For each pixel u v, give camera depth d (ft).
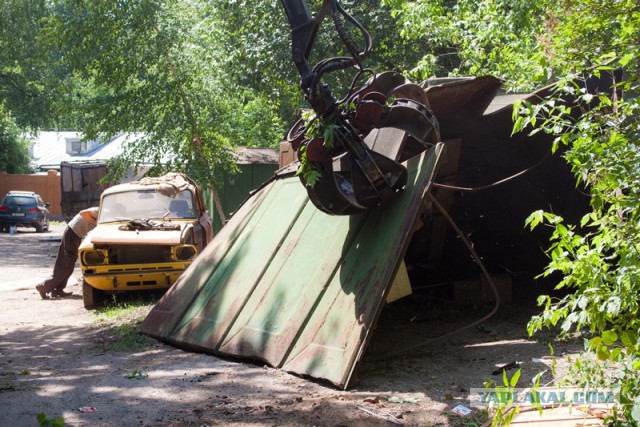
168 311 29.35
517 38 34.86
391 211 22.76
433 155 22.82
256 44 62.13
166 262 38.60
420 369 22.00
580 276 14.23
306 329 22.48
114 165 64.44
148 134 64.34
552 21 32.14
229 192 67.82
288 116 78.23
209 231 45.73
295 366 21.68
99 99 64.03
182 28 63.05
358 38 56.65
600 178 14.70
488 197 34.71
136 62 61.72
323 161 22.24
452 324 29.66
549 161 33.19
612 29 19.39
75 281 51.67
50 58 98.99
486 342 25.63
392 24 55.01
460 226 35.35
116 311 36.55
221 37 64.75
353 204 22.57
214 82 62.95
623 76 21.52
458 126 30.91
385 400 18.88
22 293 46.96
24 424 17.89
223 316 26.20
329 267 23.54
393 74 25.03
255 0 61.62
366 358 23.44
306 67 22.90
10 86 105.91
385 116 23.73
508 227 35.32
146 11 60.90
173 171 63.57
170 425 17.61
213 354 25.05
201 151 63.31
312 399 19.17
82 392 20.89
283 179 31.12
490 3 33.88
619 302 13.10
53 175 156.46
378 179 22.26
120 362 24.94
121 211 43.88
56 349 28.37
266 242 27.99
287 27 60.54
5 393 20.98
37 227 120.67
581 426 15.05
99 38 61.31
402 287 23.21
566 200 33.99
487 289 33.01
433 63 39.17
